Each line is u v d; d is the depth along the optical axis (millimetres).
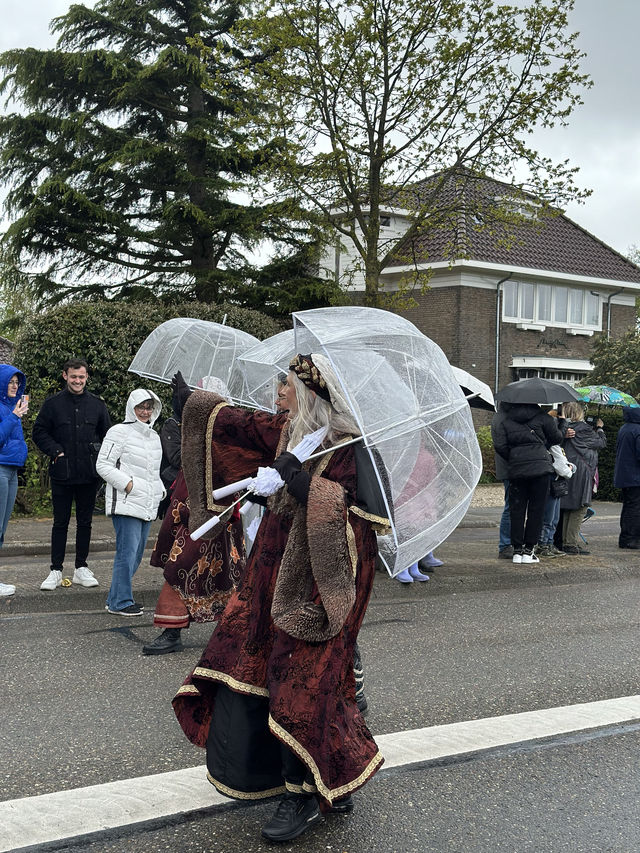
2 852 3102
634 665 5891
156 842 3207
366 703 4855
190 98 20812
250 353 5496
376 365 3631
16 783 3746
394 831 3363
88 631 6508
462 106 14812
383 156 15188
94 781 3781
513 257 28438
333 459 3338
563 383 9930
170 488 7141
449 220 15734
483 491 20094
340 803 3398
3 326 21000
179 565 5652
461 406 3934
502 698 5090
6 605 7156
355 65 14445
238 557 5754
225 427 3602
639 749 4320
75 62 19531
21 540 10625
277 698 3133
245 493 3617
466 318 27312
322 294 20531
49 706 4785
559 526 10625
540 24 13992
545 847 3271
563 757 4180
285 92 14891
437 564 8984
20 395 7410
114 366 14055
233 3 20094
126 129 21203
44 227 19875
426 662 5832
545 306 29859
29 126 20172
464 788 3787
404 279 16016
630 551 10883
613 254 33188
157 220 21188
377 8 14328
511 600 8055
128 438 6863
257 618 3275
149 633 6473
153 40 20859
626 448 11078
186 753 4129
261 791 3240
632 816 3566
